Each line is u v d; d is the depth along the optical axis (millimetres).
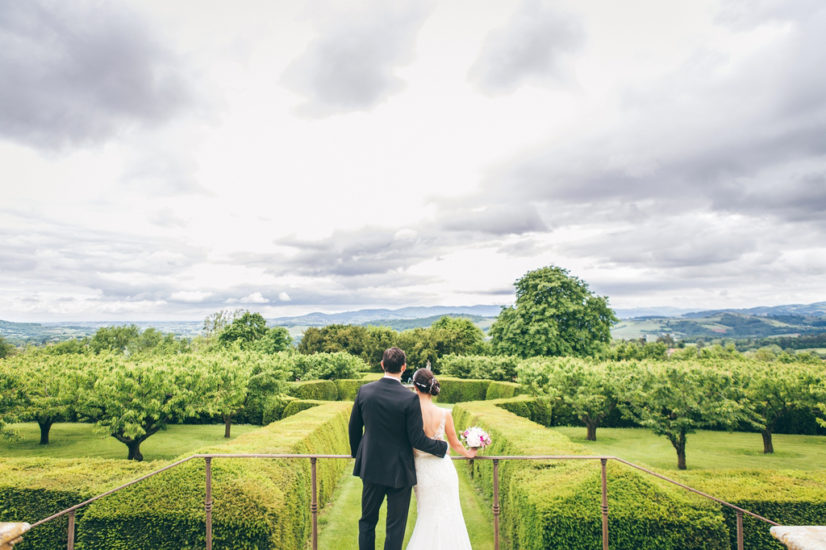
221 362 18500
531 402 23031
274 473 7656
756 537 7059
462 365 39719
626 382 17109
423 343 58438
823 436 21438
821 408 16766
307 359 35562
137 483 7051
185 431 21922
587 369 19875
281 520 6875
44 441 18828
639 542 6523
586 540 6539
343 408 16000
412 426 4637
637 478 7027
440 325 69250
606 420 23750
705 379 14789
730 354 38250
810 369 18422
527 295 41719
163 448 18031
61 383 16562
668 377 15047
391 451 4656
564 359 22281
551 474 7719
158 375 14781
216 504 6691
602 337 41062
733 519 7195
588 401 18844
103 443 18922
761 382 17578
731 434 21891
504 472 9102
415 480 4734
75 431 22219
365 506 4812
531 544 6977
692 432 15102
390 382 4883
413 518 10180
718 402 14227
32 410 17406
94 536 6750
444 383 36406
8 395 16953
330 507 11078
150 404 13992
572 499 6781
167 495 6852
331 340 66500
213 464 7418
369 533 4766
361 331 67750
